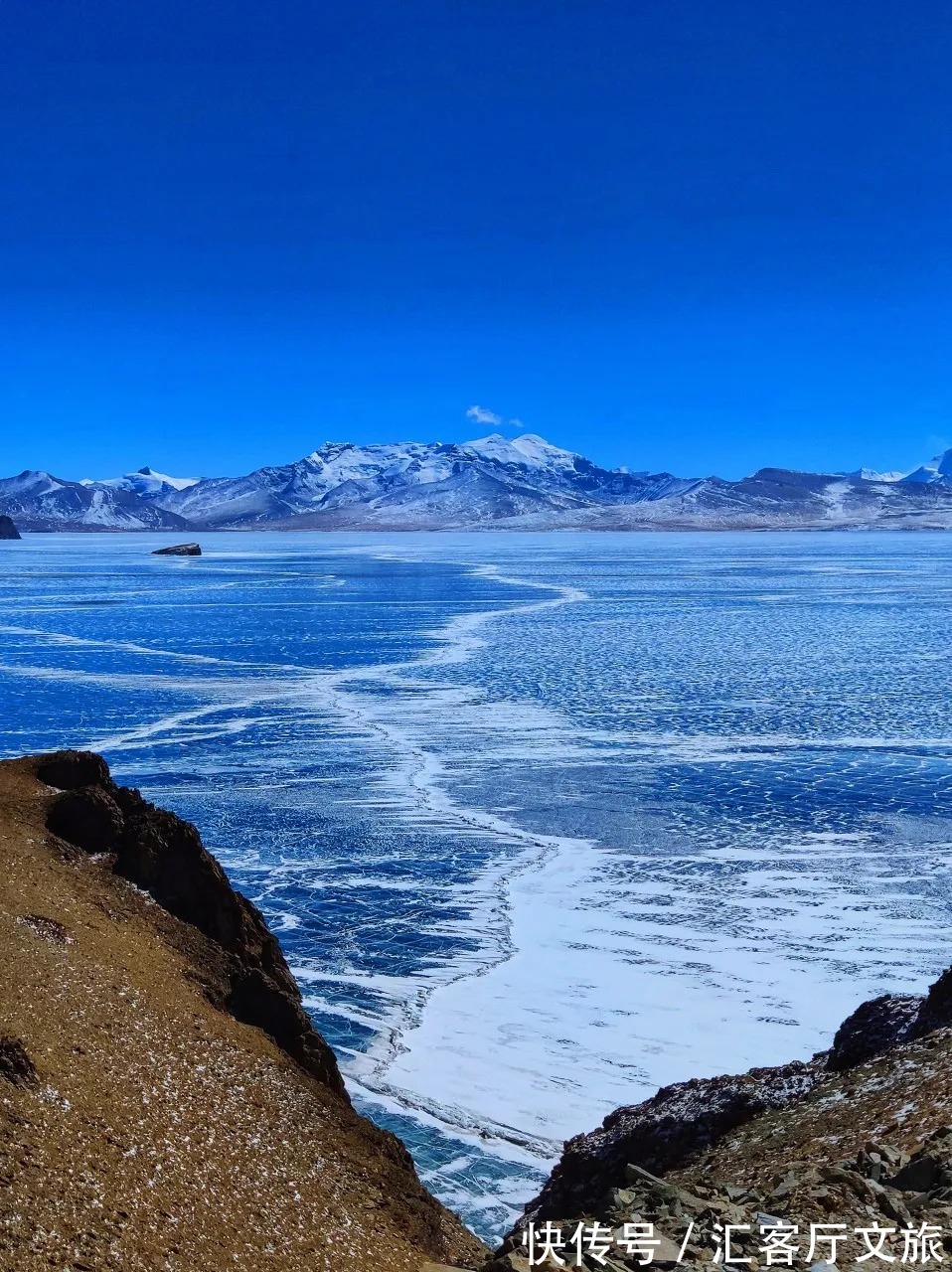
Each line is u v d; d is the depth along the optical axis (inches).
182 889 914.1
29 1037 620.4
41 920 775.7
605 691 3036.4
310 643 4141.2
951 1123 606.5
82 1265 472.4
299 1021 825.5
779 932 1346.0
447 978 1228.5
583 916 1408.7
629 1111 884.6
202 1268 514.3
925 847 1672.0
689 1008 1146.7
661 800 1939.0
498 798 1957.4
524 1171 874.8
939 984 868.6
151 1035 700.7
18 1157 516.7
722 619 4894.2
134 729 2564.0
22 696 3038.9
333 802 1935.3
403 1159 736.3
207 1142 619.8
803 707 2780.5
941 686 3078.2
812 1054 1041.5
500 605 5649.6
